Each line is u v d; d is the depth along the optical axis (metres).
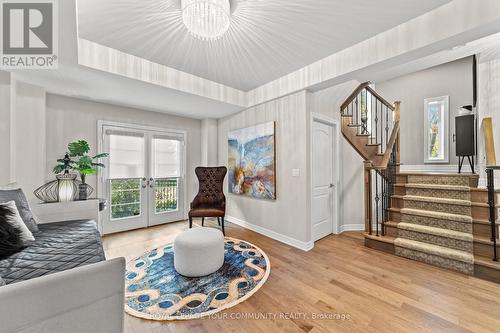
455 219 2.51
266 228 3.60
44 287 0.78
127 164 3.87
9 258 1.45
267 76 3.22
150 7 1.77
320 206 3.44
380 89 4.54
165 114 4.38
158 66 2.81
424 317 1.59
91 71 2.39
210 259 2.23
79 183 3.23
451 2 1.75
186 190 4.66
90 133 3.51
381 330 1.48
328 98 3.58
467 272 2.19
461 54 3.20
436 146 4.11
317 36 2.21
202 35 1.87
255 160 3.78
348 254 2.77
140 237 3.46
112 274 0.94
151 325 1.54
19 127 2.63
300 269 2.36
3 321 0.71
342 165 3.88
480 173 3.23
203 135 4.86
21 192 2.11
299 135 3.10
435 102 4.12
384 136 4.32
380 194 3.85
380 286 2.01
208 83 3.36
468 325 1.51
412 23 1.96
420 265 2.43
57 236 1.92
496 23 1.59
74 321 0.85
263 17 1.92
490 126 2.46
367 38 2.26
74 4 1.44
